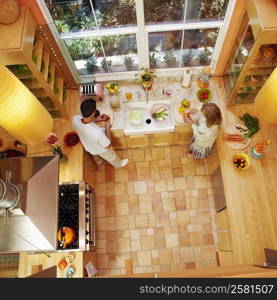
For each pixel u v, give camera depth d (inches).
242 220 135.6
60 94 149.4
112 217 166.1
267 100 93.0
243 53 132.3
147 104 157.8
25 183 90.3
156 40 145.3
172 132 159.0
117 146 173.5
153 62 161.6
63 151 149.6
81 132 125.6
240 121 152.9
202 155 157.8
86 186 142.4
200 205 166.1
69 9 123.1
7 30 108.9
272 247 131.6
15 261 137.9
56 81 148.7
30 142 105.8
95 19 129.1
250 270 70.7
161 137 165.6
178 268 156.9
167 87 161.0
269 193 139.1
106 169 174.2
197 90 159.5
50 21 124.7
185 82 156.4
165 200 167.8
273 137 149.5
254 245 132.2
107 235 163.3
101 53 151.5
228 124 152.6
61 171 146.7
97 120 150.5
